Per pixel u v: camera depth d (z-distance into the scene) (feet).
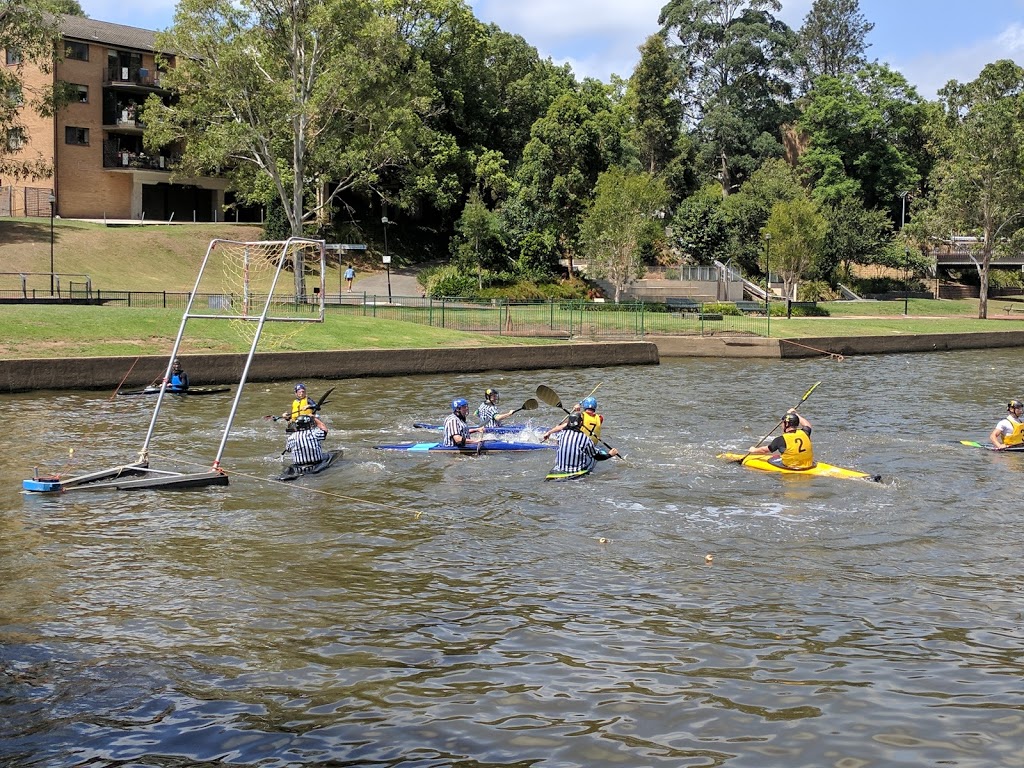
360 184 169.27
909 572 35.37
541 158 217.97
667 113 293.84
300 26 153.89
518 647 28.09
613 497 47.01
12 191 193.67
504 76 258.37
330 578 34.24
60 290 143.33
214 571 34.88
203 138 157.99
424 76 168.66
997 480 51.80
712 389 97.91
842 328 170.71
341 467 53.72
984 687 25.58
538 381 105.60
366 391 92.99
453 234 248.52
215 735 22.90
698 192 267.39
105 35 202.08
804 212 203.62
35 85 192.65
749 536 40.14
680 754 22.08
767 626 29.84
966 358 148.77
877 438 66.13
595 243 189.26
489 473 52.60
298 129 155.12
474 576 34.60
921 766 21.59
